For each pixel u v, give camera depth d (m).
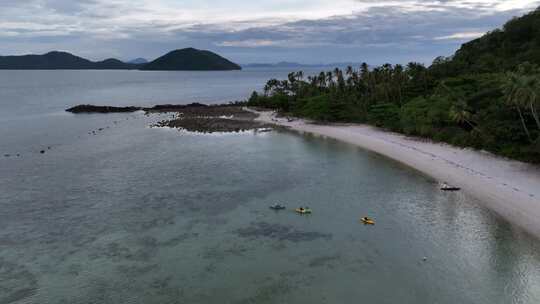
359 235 44.84
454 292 33.72
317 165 74.94
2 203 55.41
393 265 38.22
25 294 34.09
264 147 92.06
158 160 79.31
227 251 41.47
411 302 32.56
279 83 194.12
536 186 55.53
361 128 113.00
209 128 116.56
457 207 51.62
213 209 53.03
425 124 94.19
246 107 173.38
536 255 38.84
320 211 52.00
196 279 36.25
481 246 41.12
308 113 131.12
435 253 40.25
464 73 127.50
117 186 62.81
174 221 49.19
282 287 34.91
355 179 65.50
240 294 33.94
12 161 79.12
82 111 158.12
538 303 31.91
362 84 154.00
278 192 59.62
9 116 145.25
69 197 57.84
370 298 33.16
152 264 38.97
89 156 83.00
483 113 82.88
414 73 139.38
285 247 42.25
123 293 34.25
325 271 37.41
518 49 130.25
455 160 72.12
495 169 64.88
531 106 67.38
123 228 47.22
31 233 45.94
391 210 51.75
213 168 73.06
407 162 75.00
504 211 48.72
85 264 39.03
